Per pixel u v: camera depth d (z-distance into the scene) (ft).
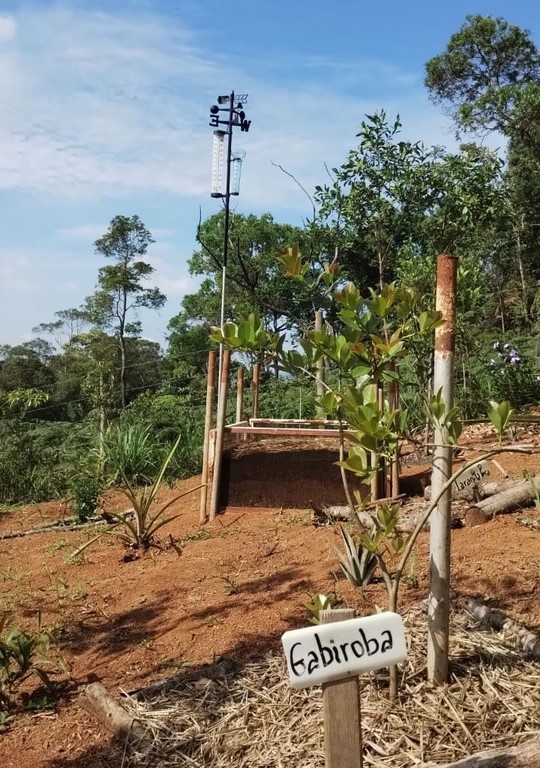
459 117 73.72
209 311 86.63
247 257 53.88
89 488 22.54
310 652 6.48
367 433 8.13
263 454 19.03
